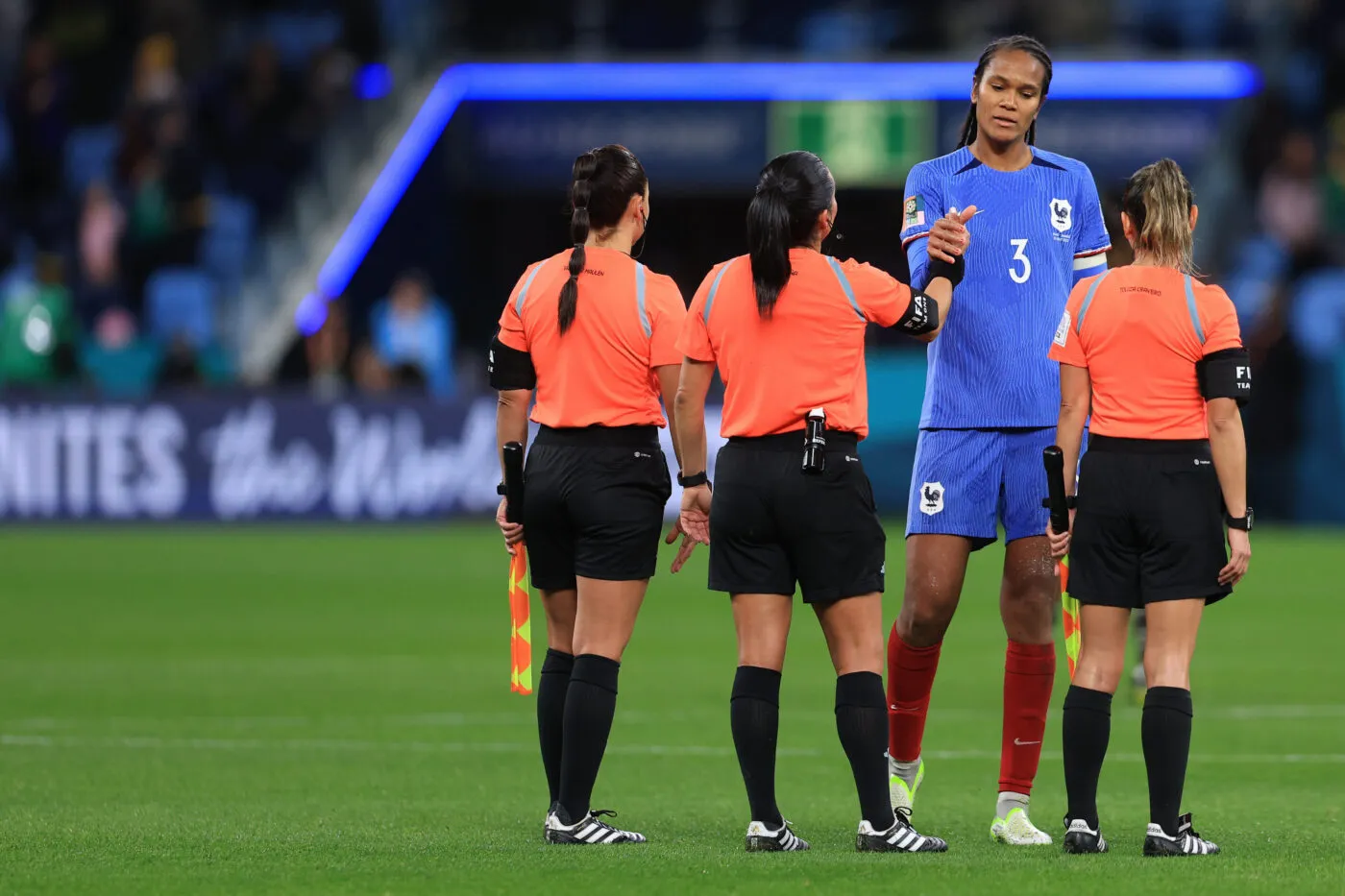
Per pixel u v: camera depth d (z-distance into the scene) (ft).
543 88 294.05
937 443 78.74
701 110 291.17
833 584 69.36
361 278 302.66
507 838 74.02
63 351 265.13
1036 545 77.10
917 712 79.36
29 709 115.55
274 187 304.50
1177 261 70.28
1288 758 97.76
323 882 63.72
